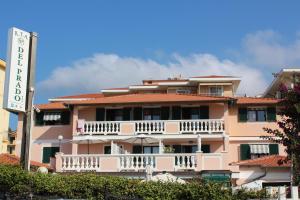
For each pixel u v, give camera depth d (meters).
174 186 16.47
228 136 37.91
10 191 17.53
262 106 40.22
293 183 20.95
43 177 17.38
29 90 20.55
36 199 17.28
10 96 19.98
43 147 41.66
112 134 38.72
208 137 37.78
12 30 20.70
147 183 16.69
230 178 32.28
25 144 19.58
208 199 15.94
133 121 38.62
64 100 49.31
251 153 39.38
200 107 39.56
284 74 42.09
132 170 33.88
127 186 16.69
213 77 45.94
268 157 35.66
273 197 16.56
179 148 38.94
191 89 47.44
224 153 33.72
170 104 39.50
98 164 34.38
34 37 21.34
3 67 40.53
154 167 33.72
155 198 16.25
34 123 42.22
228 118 40.00
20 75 20.52
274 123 39.81
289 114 22.00
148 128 38.47
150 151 38.84
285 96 22.05
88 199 16.84
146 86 48.22
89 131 39.06
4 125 41.25
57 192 17.11
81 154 36.12
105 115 40.28
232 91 45.72
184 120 38.28
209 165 33.56
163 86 47.62
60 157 34.62
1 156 33.56
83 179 17.06
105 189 16.86
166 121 38.38
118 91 49.19
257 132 39.88
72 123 40.97
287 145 22.30
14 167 18.25
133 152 38.91
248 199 16.17
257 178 34.00
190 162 33.84
